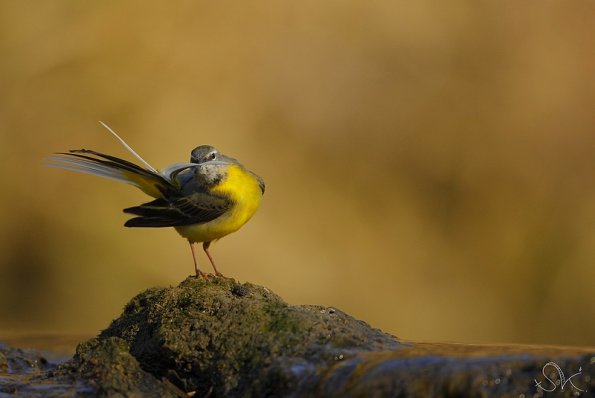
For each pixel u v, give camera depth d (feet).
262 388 20.42
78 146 54.90
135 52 56.34
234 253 53.26
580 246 54.80
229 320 22.48
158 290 25.12
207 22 57.36
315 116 57.41
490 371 17.97
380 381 18.63
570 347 21.65
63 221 53.52
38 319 51.90
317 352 20.84
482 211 56.24
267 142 56.49
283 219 55.01
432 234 55.93
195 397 22.16
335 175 56.70
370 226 55.88
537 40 58.70
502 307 54.29
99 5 56.49
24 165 54.39
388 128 57.72
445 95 58.23
